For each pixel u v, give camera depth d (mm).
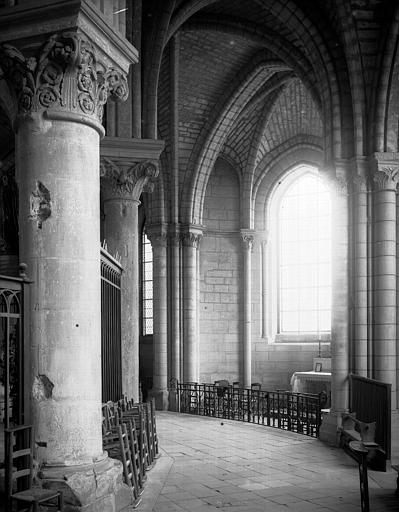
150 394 24156
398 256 15164
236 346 27031
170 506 9328
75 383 7398
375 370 14914
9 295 6867
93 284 7719
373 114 15062
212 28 20078
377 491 10336
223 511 9109
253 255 27578
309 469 12180
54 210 7516
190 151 24609
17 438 7086
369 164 15109
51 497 6352
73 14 7293
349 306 15383
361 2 15016
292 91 24188
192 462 12891
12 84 7715
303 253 27344
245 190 27203
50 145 7570
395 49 14742
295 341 26953
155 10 16547
